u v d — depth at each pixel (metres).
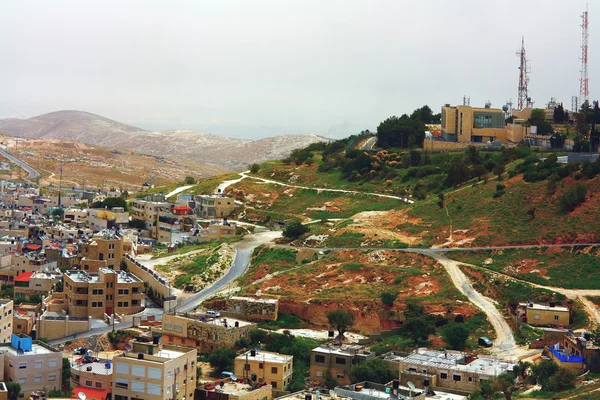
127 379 164.38
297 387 195.38
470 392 176.25
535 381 180.50
